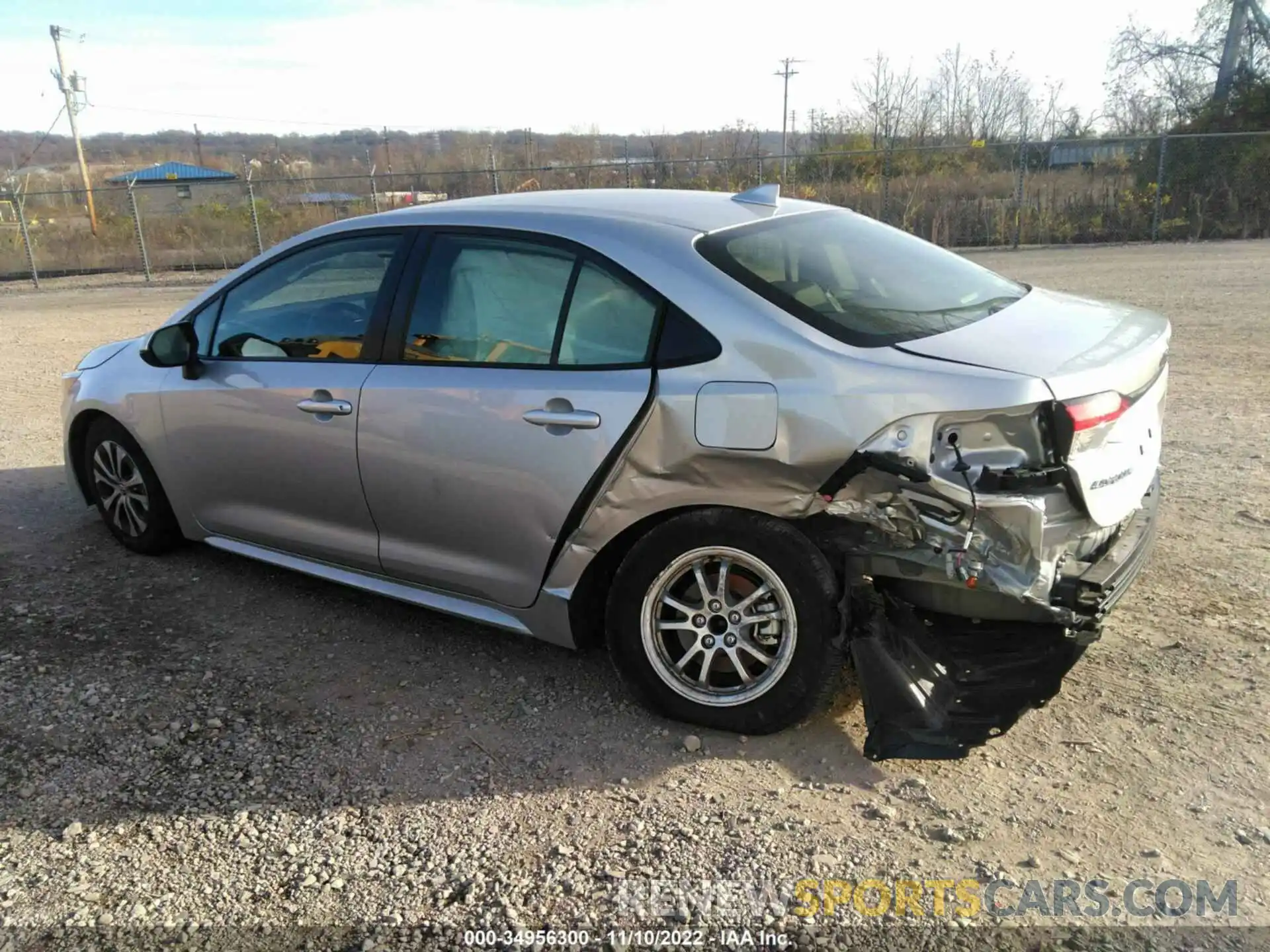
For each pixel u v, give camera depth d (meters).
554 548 3.39
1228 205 19.64
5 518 5.55
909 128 29.31
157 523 4.81
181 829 2.91
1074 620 2.84
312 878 2.70
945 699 3.00
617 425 3.17
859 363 2.87
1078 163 22.00
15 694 3.66
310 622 4.23
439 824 2.90
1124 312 3.59
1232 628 3.79
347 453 3.81
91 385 4.84
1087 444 2.82
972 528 2.77
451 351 3.62
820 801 2.93
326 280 3.99
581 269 3.38
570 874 2.68
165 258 23.94
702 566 3.22
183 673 3.81
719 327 3.08
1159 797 2.87
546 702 3.55
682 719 3.35
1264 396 7.20
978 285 3.67
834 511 2.92
